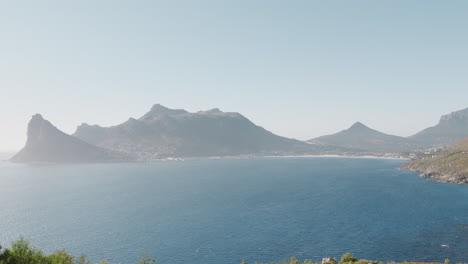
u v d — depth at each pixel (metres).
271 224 155.00
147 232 142.75
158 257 112.75
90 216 175.38
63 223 160.00
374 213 174.88
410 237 130.00
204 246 123.44
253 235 136.88
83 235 138.50
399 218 162.38
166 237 135.12
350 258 92.75
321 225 151.50
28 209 196.50
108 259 111.38
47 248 122.44
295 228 147.00
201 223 158.50
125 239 132.75
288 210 187.62
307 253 114.19
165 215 177.12
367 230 141.38
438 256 109.12
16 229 149.25
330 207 194.25
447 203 198.00
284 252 115.69
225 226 152.12
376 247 118.81
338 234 136.25
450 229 140.25
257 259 109.75
